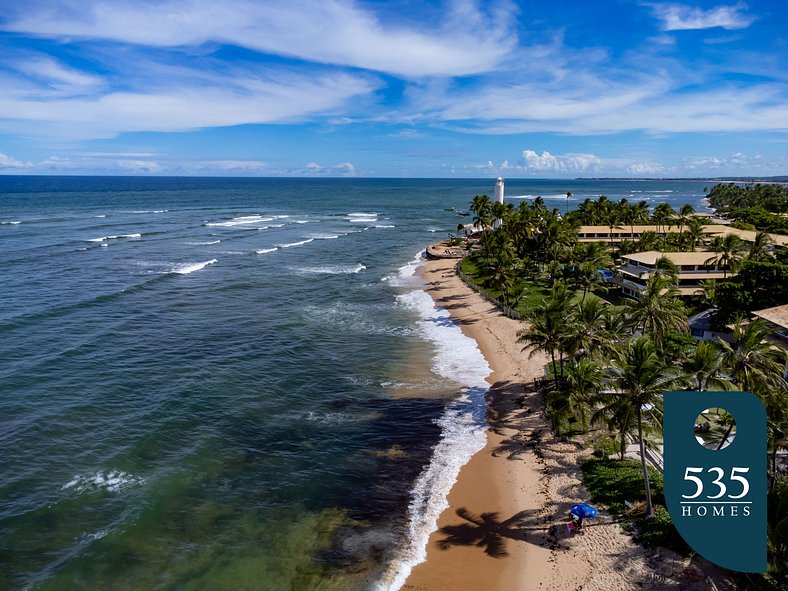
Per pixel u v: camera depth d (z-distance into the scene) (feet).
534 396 125.90
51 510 83.92
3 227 383.65
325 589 70.90
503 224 300.40
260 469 98.99
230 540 80.02
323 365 148.15
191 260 290.15
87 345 155.53
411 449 106.32
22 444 101.86
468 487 93.15
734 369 90.53
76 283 225.97
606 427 105.09
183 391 128.47
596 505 84.58
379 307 207.31
